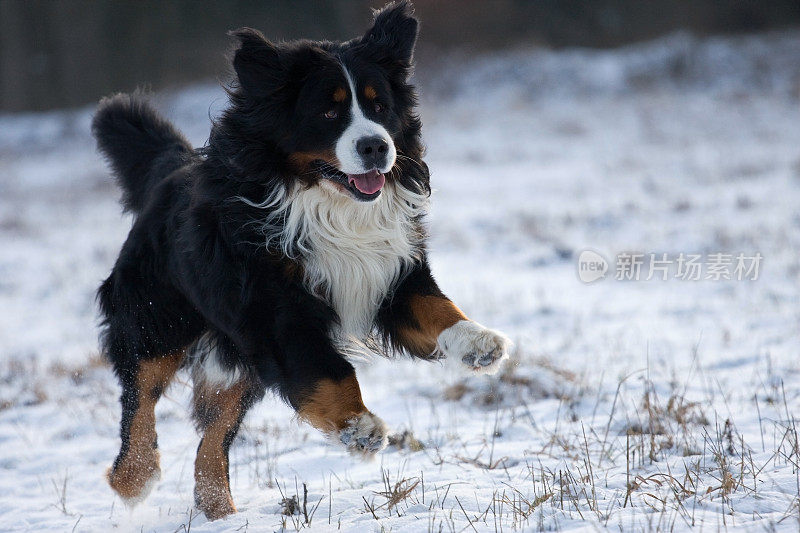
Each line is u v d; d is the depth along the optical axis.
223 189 7.90
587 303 16.97
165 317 8.71
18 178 40.50
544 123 40.78
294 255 7.81
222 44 60.44
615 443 8.99
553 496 7.18
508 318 16.19
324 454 10.07
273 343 7.64
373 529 6.68
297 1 61.53
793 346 12.72
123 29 61.41
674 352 13.12
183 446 11.16
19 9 60.88
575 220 24.33
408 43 8.37
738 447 8.42
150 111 10.25
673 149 34.34
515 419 10.48
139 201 10.01
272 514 7.79
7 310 20.42
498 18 57.69
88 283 22.52
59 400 13.29
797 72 43.44
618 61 48.12
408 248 8.26
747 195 25.41
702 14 57.03
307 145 7.79
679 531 6.05
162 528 8.05
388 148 7.63
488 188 30.23
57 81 61.38
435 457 9.29
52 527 8.41
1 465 10.77
